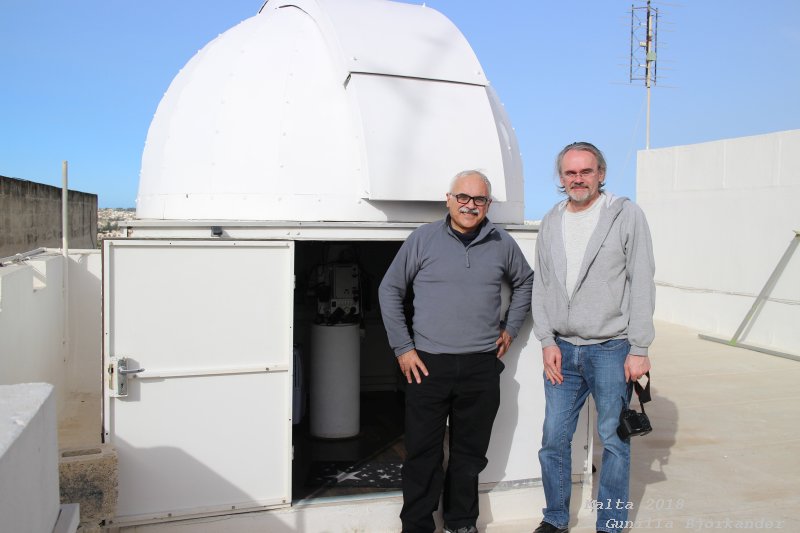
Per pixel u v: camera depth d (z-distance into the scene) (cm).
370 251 607
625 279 338
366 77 381
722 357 874
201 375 338
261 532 348
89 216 1480
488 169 383
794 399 674
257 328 345
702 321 1075
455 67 404
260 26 440
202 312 338
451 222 342
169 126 421
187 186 396
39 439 186
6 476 151
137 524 333
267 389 347
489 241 343
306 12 439
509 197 443
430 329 336
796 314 894
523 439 388
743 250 996
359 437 493
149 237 337
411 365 337
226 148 388
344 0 430
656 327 1104
